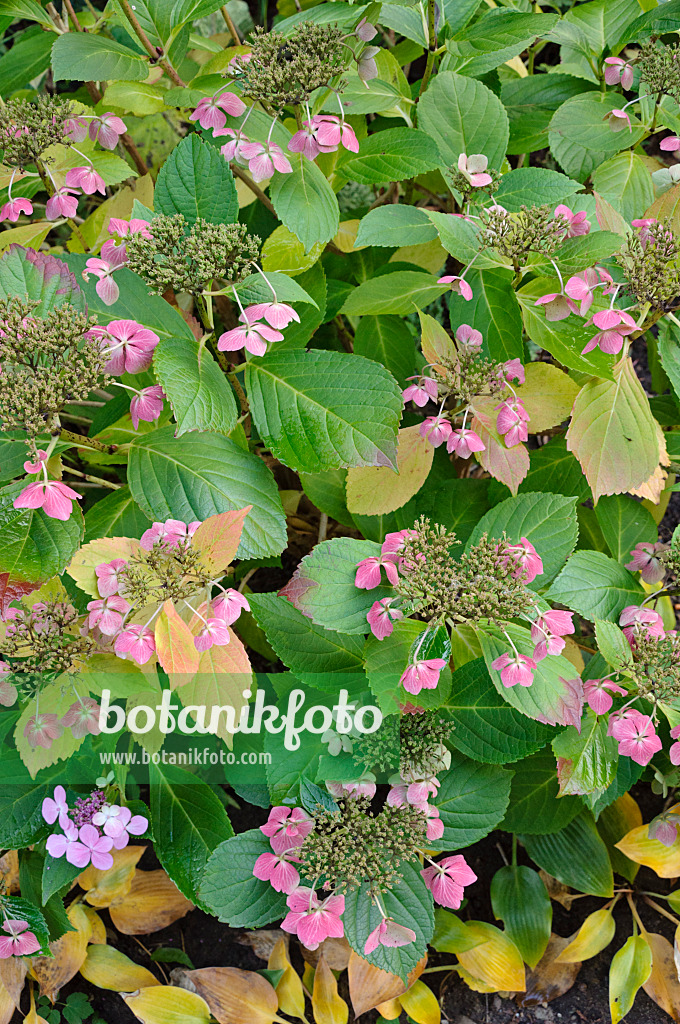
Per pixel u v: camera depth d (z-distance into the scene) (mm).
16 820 1220
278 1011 1288
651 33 1305
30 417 1123
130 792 1291
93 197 1651
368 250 1379
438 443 1221
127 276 1192
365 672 1218
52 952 1285
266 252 1242
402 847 1191
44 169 1247
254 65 1177
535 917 1313
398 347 1345
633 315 1232
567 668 1180
